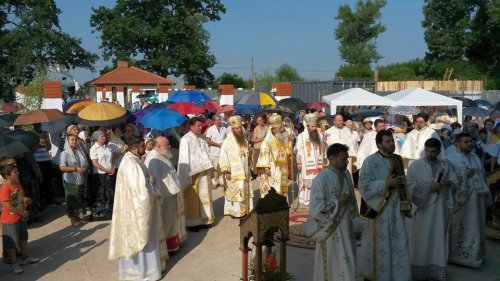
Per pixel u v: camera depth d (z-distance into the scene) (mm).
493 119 12547
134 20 49156
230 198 9117
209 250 7547
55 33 44000
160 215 6609
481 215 6855
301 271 6625
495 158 10133
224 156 9070
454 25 49000
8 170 6691
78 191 8898
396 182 5625
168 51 50812
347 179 5461
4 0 42406
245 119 14820
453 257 6887
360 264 6082
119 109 9633
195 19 52625
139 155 6465
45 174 10125
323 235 5266
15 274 6637
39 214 9711
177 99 15914
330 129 11258
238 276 6484
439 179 6125
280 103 17984
